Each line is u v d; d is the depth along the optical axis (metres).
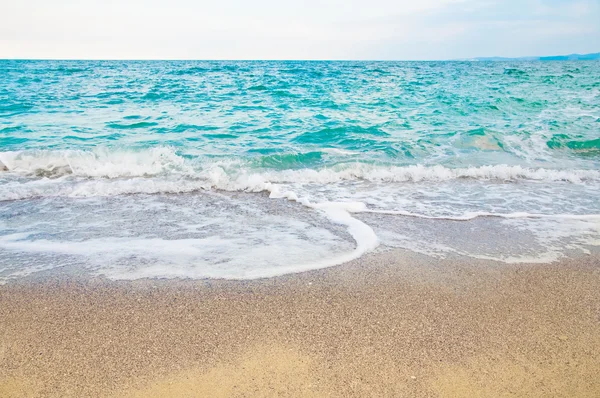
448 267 3.52
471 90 20.17
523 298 3.04
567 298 3.05
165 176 6.21
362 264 3.55
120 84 22.50
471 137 9.00
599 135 9.26
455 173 6.60
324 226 4.45
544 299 3.03
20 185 5.66
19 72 32.50
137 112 12.88
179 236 4.14
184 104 14.98
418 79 27.56
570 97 17.25
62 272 3.36
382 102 15.62
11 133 9.27
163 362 2.29
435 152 8.03
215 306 2.86
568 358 2.37
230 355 2.35
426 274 3.38
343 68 44.34
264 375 2.19
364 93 18.72
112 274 3.33
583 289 3.18
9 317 2.72
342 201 5.32
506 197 5.55
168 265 3.49
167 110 13.44
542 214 4.88
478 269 3.49
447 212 4.95
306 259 3.63
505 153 8.02
